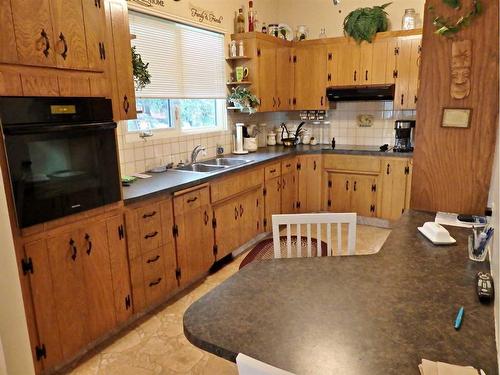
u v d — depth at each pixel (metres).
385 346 0.95
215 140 4.05
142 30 3.06
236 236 3.53
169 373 2.07
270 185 4.03
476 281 1.28
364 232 4.25
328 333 1.01
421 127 1.94
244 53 4.05
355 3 4.58
